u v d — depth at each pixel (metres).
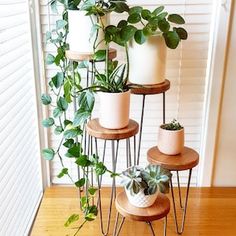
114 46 1.78
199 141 1.98
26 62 1.66
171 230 1.66
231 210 1.82
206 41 1.80
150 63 1.45
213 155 1.97
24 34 1.62
